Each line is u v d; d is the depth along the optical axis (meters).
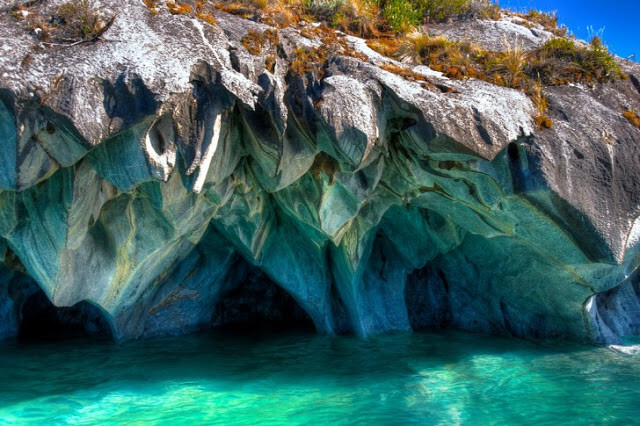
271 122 7.01
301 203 8.86
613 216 7.73
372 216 9.38
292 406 6.73
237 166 8.06
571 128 7.91
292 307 12.45
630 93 8.88
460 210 9.03
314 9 9.88
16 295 10.08
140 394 7.14
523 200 7.73
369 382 7.67
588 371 8.12
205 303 11.08
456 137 7.11
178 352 9.26
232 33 7.53
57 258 7.31
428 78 7.92
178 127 6.46
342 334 10.65
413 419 6.30
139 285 8.97
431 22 11.27
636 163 7.96
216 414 6.46
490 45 9.93
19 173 5.96
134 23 6.73
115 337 9.66
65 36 6.32
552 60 9.02
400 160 8.25
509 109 7.68
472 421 6.25
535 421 6.25
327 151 7.44
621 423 6.20
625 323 10.66
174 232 8.27
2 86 5.57
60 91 5.80
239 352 9.32
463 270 10.84
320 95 7.16
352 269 9.80
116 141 6.34
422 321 11.27
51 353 9.05
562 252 8.35
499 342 9.96
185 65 6.41
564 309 9.63
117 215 7.82
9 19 6.34
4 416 6.30
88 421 6.21
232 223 9.33
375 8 10.71
